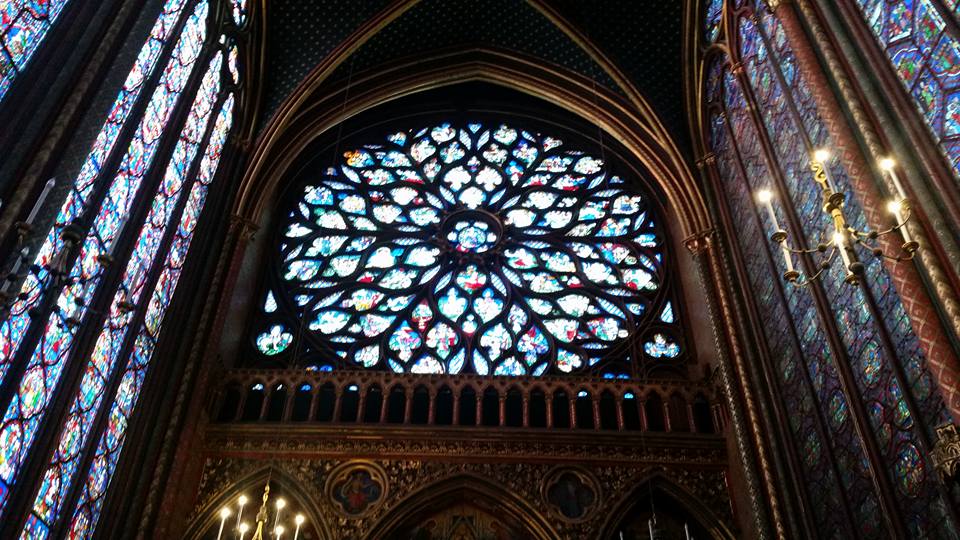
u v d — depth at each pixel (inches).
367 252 919.7
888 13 511.8
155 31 624.7
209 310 736.3
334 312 863.1
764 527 617.3
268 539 663.1
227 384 753.6
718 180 847.7
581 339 845.2
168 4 651.5
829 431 584.1
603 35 943.0
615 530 673.0
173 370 682.8
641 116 935.0
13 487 462.9
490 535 678.5
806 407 618.2
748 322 726.5
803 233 630.5
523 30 981.8
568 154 1034.7
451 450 708.0
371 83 976.9
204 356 711.7
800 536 598.9
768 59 706.2
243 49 858.8
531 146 1043.9
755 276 736.3
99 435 567.8
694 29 894.4
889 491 496.1
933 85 461.1
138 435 629.9
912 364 472.7
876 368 516.1
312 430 714.8
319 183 989.8
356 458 702.5
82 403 546.6
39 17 478.3
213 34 764.6
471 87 1072.8
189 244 745.6
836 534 563.8
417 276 896.3
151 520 606.5
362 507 676.7
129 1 532.4
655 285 898.7
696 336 829.8
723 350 728.3
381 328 847.7
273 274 893.2
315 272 903.1
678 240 914.7
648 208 968.3
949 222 423.8
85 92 473.7
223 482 685.3
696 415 751.7
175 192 695.1
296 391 751.1
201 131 758.5
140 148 611.2
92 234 536.7
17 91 449.7
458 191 992.9
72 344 526.0
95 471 574.6
